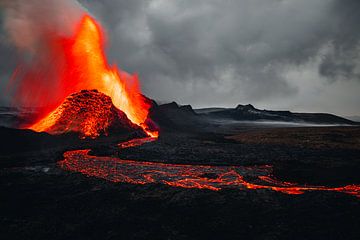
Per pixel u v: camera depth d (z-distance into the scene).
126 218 13.55
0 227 12.61
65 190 17.70
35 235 11.99
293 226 12.50
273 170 22.12
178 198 15.78
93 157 29.72
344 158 29.36
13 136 34.00
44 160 26.80
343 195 15.80
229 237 11.80
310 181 20.02
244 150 36.16
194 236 11.97
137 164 26.38
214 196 16.08
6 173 21.30
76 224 13.02
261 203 15.02
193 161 28.05
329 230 12.01
